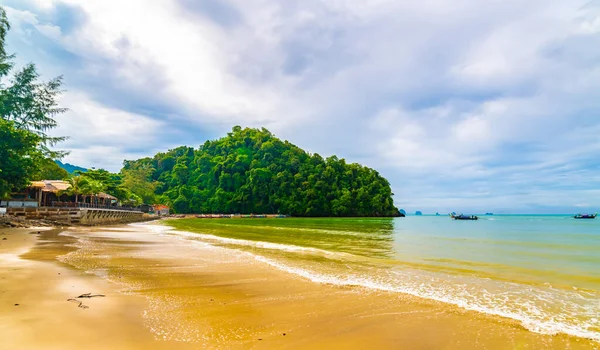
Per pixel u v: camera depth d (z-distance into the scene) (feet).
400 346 18.33
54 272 32.94
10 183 104.94
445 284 33.81
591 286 33.47
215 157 481.05
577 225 212.64
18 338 16.39
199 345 17.25
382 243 78.89
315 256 53.06
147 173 426.51
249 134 538.88
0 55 115.44
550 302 27.55
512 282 35.01
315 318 22.72
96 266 38.19
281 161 452.76
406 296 28.94
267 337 18.97
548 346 18.70
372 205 416.05
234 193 419.95
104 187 233.76
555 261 50.96
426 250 64.85
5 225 93.76
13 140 101.19
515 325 21.99
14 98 132.46
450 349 18.11
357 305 26.03
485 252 62.13
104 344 16.53
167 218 313.73
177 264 42.70
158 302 24.91
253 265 43.09
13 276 30.25
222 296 27.73
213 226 160.56
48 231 88.28
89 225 130.62
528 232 131.23
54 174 203.41
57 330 17.79
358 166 463.42
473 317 23.56
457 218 356.79
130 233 98.37
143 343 17.02
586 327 21.72
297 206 396.78
